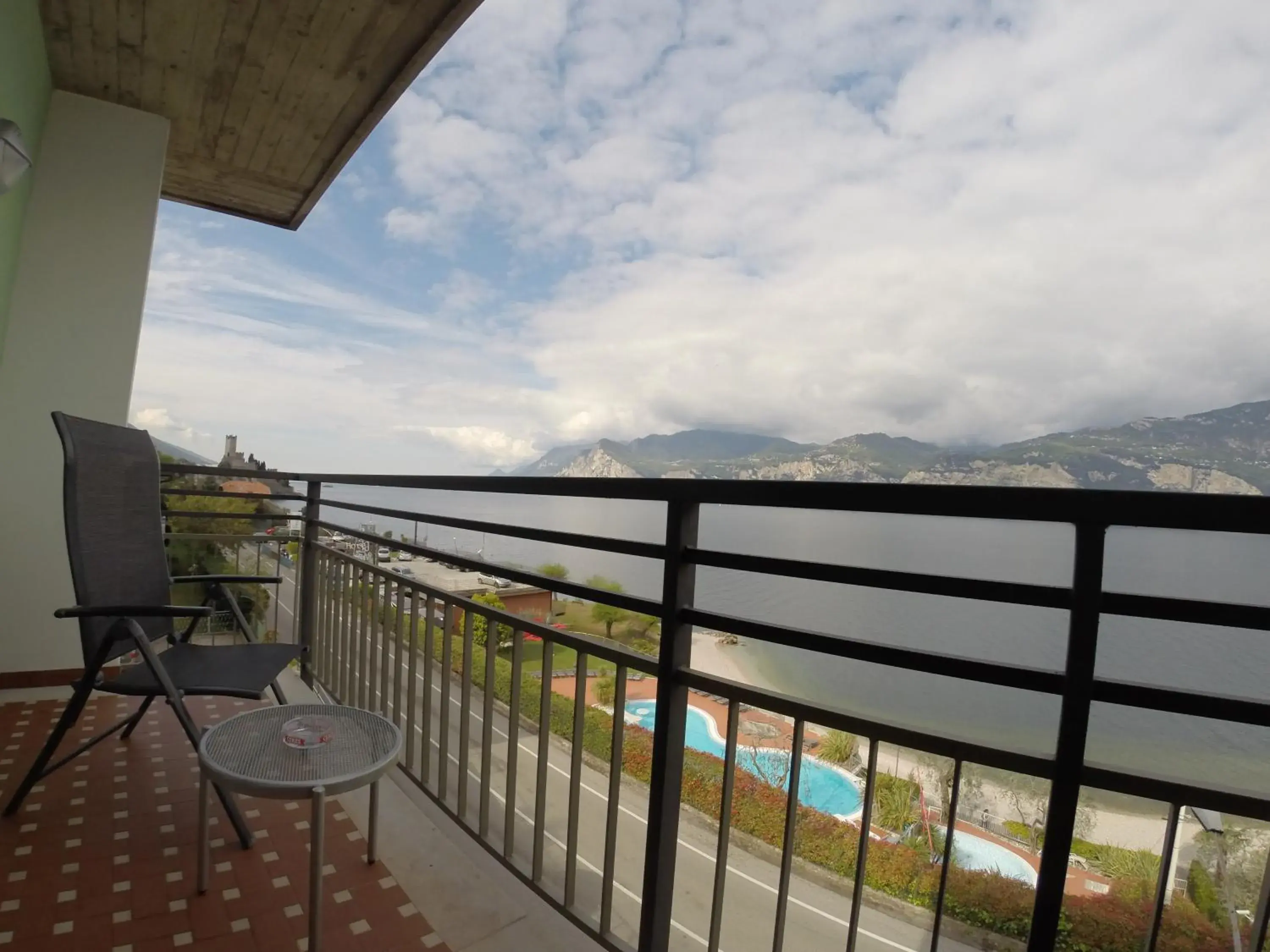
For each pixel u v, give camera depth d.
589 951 1.59
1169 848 0.89
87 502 2.18
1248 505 0.77
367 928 1.62
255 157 4.04
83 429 2.25
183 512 3.31
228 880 1.76
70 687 3.15
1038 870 0.94
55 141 3.32
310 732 1.58
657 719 1.37
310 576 3.29
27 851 1.83
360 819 2.10
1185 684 0.85
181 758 2.42
